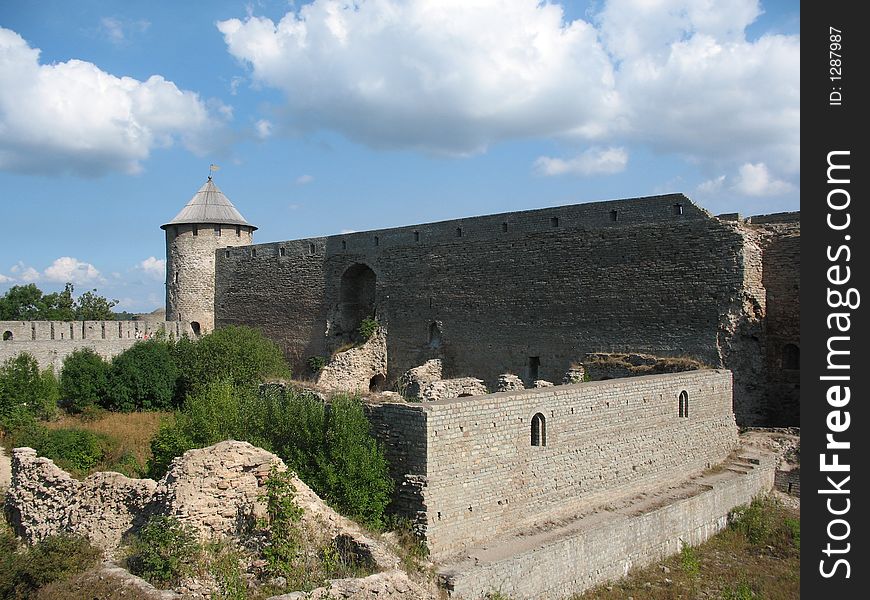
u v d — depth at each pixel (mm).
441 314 35062
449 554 13523
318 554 11609
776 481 22312
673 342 26344
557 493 16156
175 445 16766
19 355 33312
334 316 40906
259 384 19891
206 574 10656
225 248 48406
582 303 29250
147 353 35219
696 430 21156
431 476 13375
